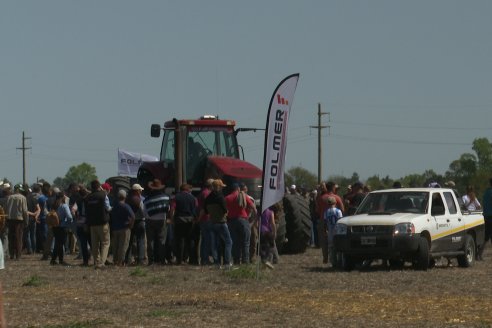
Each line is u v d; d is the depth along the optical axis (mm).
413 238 50469
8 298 38562
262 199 45469
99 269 53281
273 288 41594
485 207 62562
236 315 32188
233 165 61469
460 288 41094
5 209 64688
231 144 63875
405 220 50875
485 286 42000
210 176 61688
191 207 55438
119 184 67500
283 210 63875
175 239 55719
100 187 55188
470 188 70062
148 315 32281
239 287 42156
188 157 62906
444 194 55031
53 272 51281
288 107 45312
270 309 33844
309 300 36688
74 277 47906
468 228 55656
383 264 55688
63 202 58844
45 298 38469
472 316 31594
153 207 55906
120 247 55531
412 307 34188
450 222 53938
